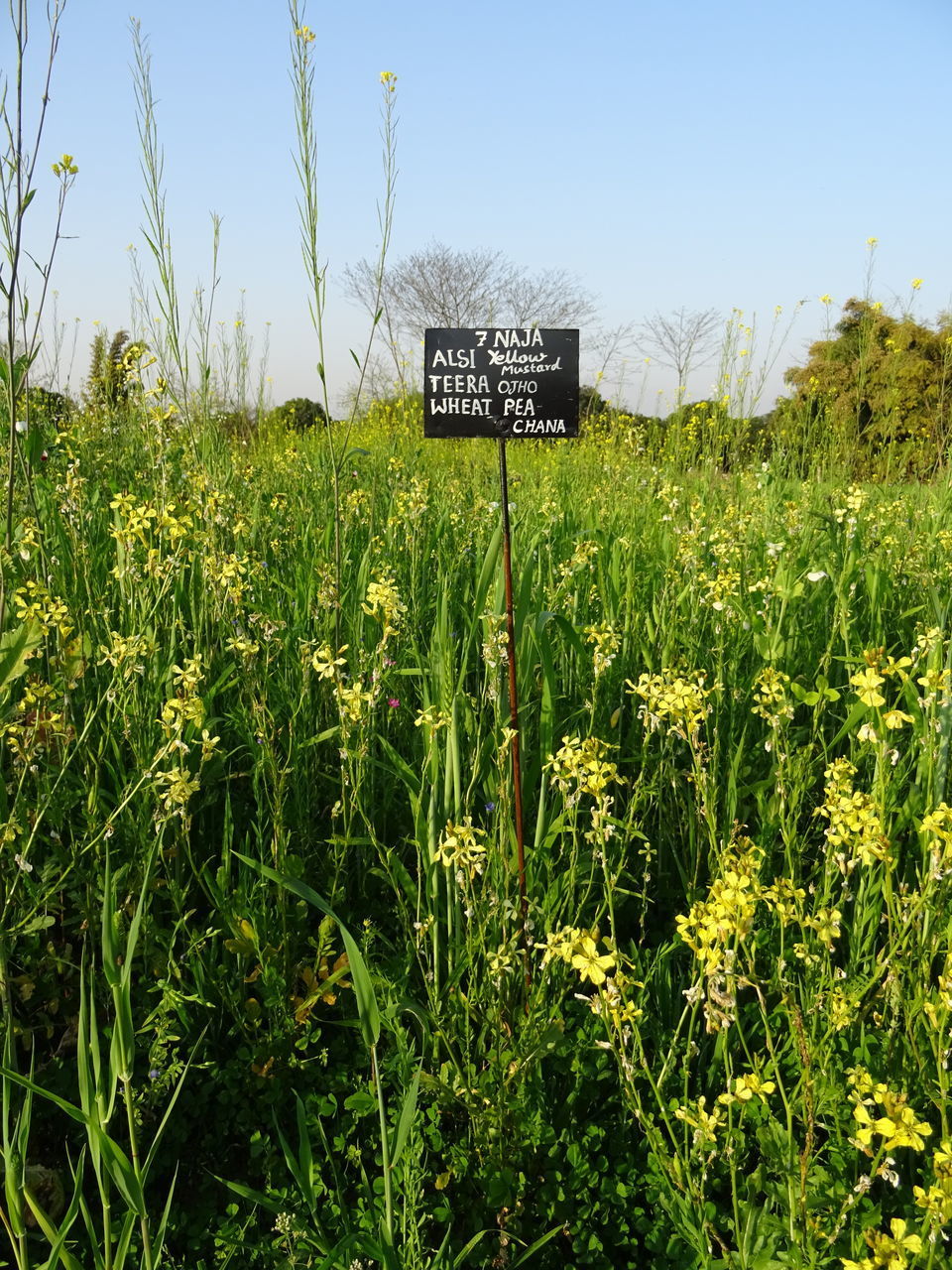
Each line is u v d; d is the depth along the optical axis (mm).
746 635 3992
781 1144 1818
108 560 4137
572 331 2580
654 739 3359
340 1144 2211
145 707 2906
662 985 2395
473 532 5684
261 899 2631
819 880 2689
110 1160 1503
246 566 4094
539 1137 2160
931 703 2416
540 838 2572
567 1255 2064
